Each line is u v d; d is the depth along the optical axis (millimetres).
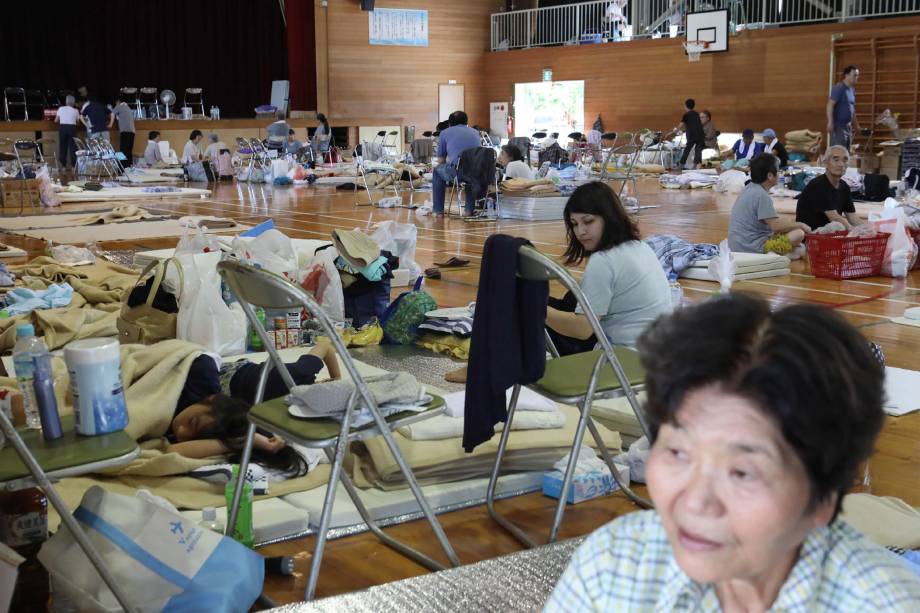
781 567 964
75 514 2539
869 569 960
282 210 13586
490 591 2512
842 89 17406
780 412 865
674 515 911
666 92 23031
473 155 12266
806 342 878
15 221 11797
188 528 2562
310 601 2438
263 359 4852
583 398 2975
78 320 5324
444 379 4734
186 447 3475
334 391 2725
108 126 20484
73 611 2549
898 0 19188
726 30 21531
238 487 2873
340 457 2619
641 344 948
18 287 6406
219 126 22328
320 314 2594
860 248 7676
